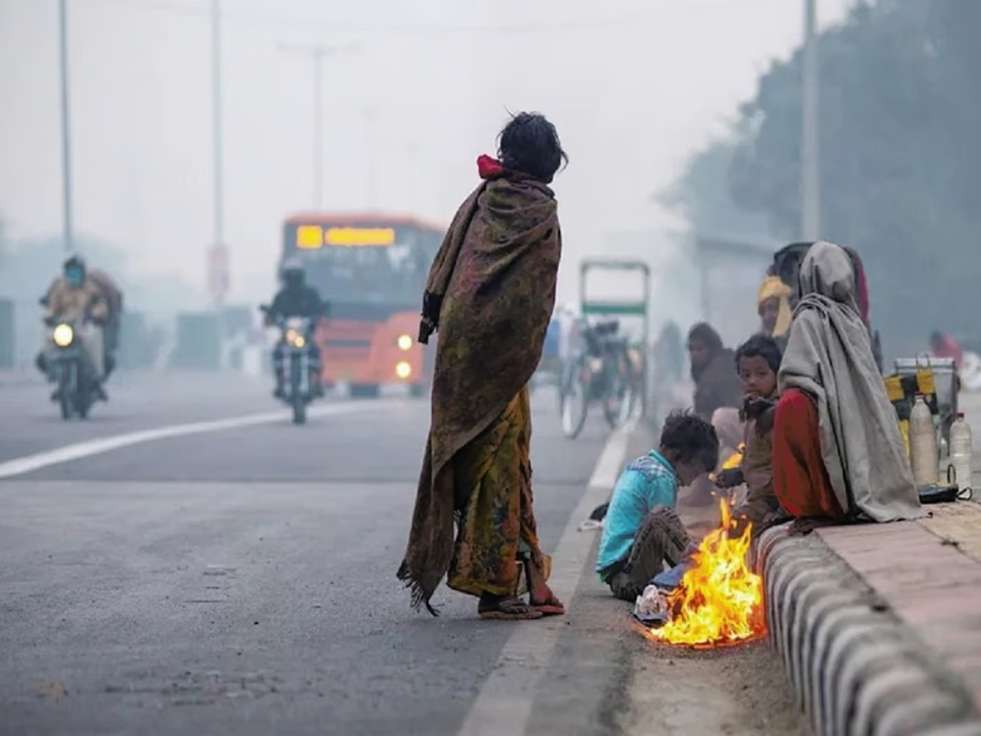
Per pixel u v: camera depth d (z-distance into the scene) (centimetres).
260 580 1788
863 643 932
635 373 5056
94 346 4659
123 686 1228
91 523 2308
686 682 1293
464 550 1505
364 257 6844
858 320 1462
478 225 1484
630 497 1655
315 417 4959
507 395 1478
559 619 1535
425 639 1426
